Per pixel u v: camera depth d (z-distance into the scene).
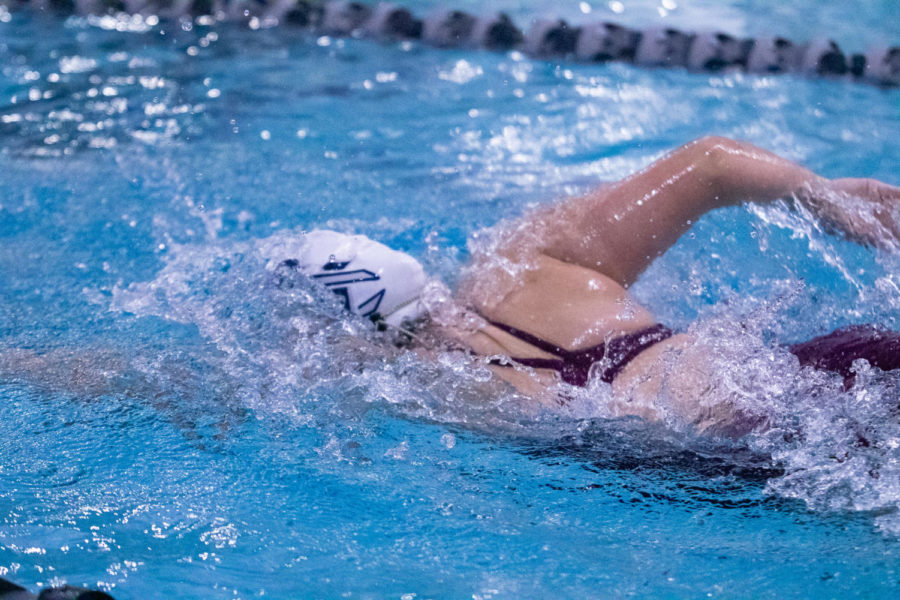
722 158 9.26
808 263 10.52
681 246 10.91
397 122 17.31
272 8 23.59
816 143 16.03
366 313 9.28
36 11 23.59
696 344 8.59
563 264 9.39
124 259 12.02
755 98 18.52
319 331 9.23
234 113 17.58
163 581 6.39
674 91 19.02
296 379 8.90
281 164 15.29
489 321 9.12
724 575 6.52
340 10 23.28
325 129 16.92
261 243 10.92
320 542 6.90
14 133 16.53
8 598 5.52
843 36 21.41
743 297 9.90
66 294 11.02
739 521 7.13
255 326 9.55
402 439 8.23
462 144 16.27
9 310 10.55
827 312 9.62
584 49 21.34
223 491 7.44
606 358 8.47
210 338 9.62
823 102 18.30
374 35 22.66
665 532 7.04
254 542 6.86
